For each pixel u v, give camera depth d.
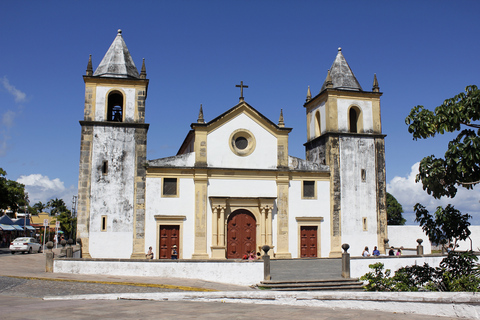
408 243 45.97
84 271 23.23
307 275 25.39
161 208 33.19
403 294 10.96
